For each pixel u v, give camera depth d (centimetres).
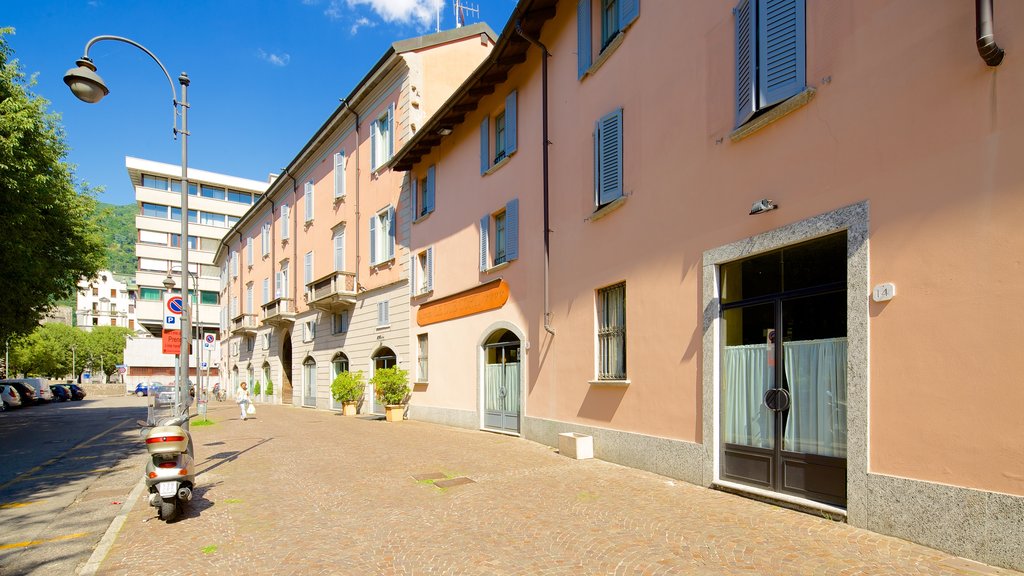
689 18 780
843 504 562
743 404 687
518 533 558
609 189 938
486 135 1425
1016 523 413
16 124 1142
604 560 478
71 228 1697
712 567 451
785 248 638
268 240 3438
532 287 1205
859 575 421
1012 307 426
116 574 482
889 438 505
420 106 1931
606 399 939
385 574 466
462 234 1547
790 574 429
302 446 1217
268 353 3378
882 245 518
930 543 466
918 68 497
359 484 805
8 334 1831
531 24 1170
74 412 2852
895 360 503
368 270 2189
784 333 639
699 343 740
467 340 1493
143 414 2648
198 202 5912
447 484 787
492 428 1370
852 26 555
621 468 853
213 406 2911
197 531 604
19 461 1195
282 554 521
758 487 657
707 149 738
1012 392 422
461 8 2350
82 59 897
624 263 904
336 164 2475
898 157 509
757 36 649
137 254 5603
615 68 952
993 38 438
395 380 1781
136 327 10400
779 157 630
